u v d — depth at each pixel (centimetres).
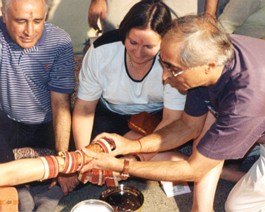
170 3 237
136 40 156
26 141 199
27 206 173
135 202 163
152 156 183
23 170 136
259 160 164
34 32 163
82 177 165
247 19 245
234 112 134
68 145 183
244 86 133
